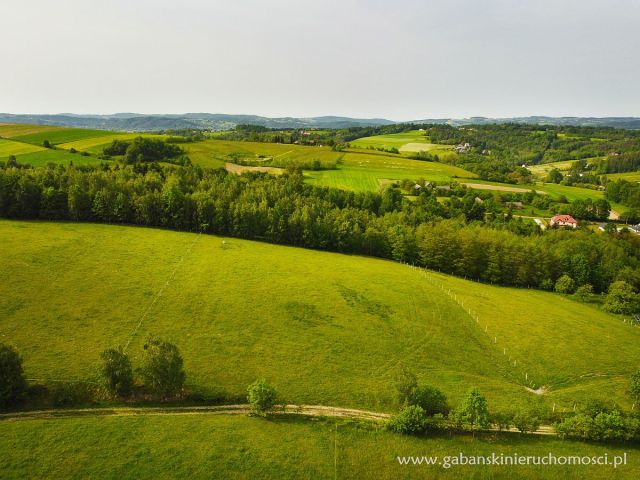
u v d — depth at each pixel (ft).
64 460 125.08
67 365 171.73
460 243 367.86
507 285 358.84
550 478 129.29
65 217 347.56
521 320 270.67
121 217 358.23
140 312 219.61
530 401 182.80
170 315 220.64
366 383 184.85
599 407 164.76
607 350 243.19
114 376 154.81
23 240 285.64
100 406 152.97
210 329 213.05
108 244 301.63
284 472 127.34
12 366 147.95
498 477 129.18
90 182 370.53
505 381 201.67
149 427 142.51
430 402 159.02
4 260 249.96
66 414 146.82
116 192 362.12
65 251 276.41
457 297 294.46
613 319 299.38
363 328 233.14
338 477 126.41
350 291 276.41
